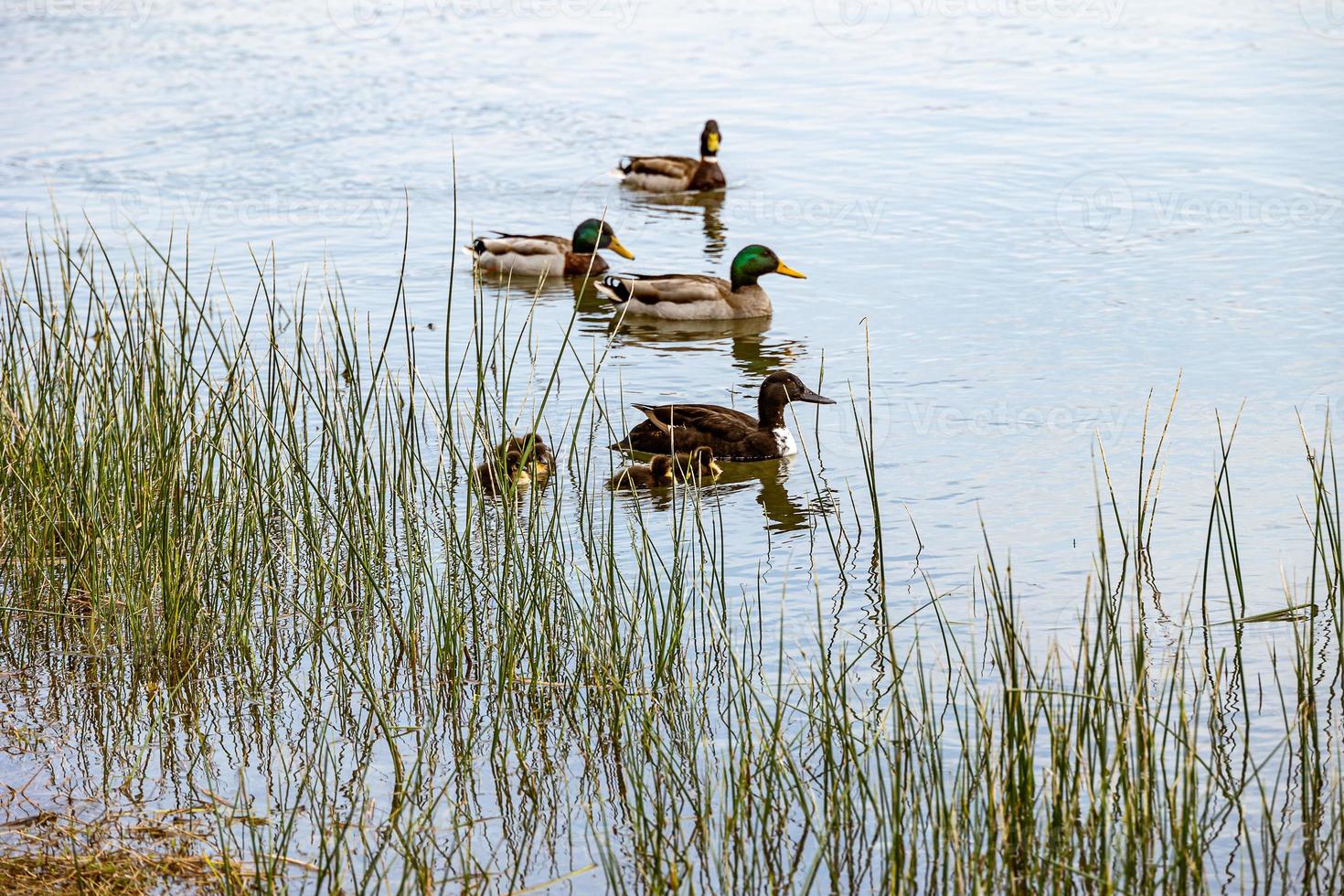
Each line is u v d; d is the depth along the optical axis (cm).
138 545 1347
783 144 3691
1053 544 1508
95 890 935
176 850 988
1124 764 966
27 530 1410
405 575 1467
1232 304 2344
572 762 1118
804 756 1115
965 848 954
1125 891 919
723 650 1284
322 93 4338
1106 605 1111
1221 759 1086
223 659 1284
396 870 973
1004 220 2931
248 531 1402
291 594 1427
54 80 4547
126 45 5084
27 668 1259
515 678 1254
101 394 1501
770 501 1691
